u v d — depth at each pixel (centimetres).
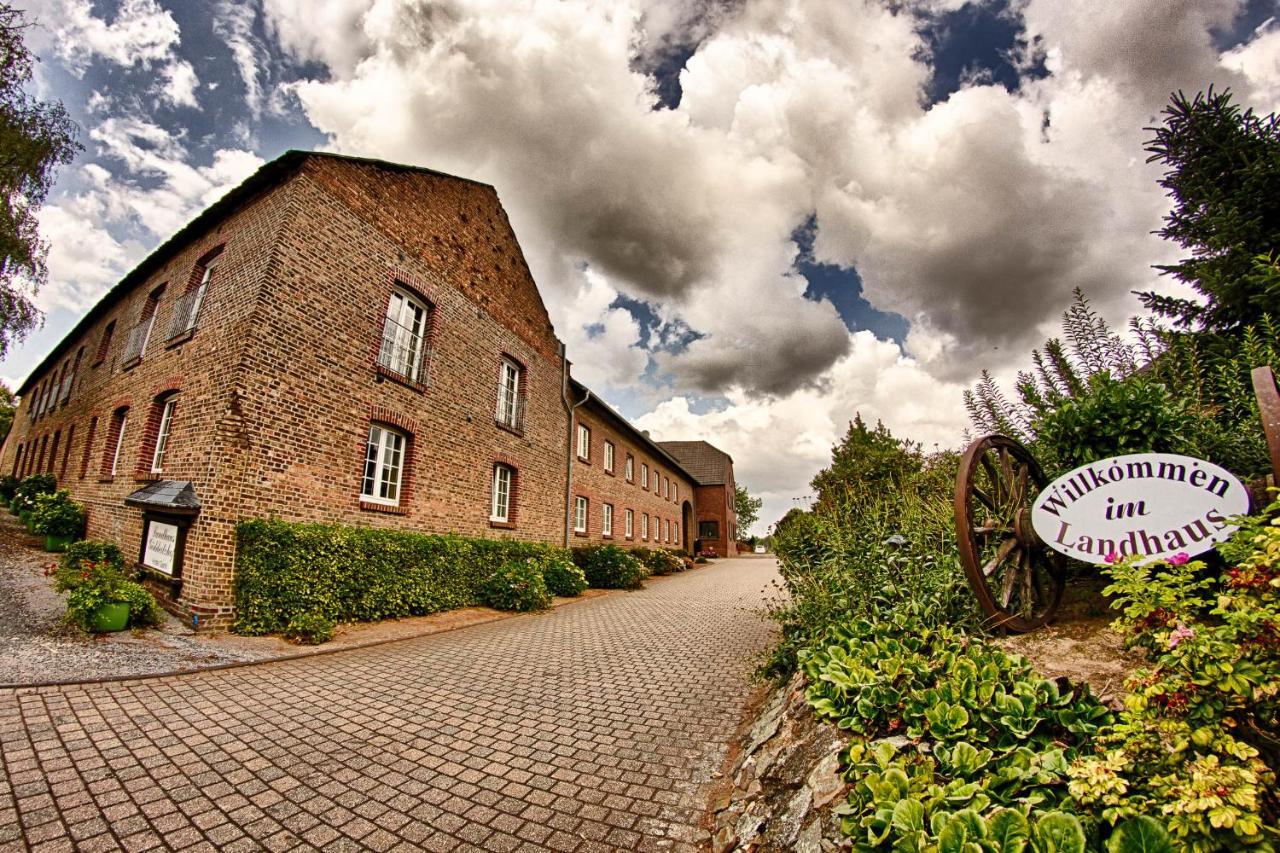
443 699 481
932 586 394
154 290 1084
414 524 943
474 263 1180
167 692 450
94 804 282
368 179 920
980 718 227
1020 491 421
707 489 3988
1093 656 305
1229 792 131
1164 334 482
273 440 727
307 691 481
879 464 1280
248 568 663
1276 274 421
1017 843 150
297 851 253
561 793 317
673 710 468
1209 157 512
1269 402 249
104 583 594
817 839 207
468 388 1123
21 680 433
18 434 2039
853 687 281
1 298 1173
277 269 750
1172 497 315
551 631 824
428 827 277
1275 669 154
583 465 1761
